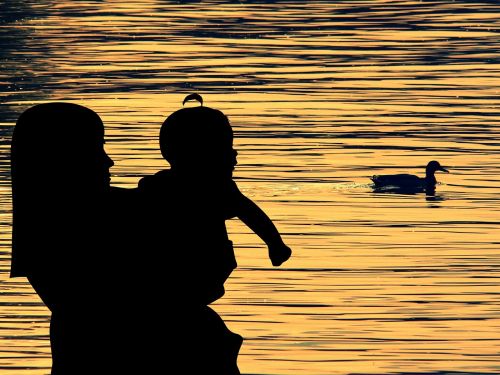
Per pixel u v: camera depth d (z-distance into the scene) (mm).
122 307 18859
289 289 51812
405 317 47719
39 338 44750
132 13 164250
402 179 73125
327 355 42906
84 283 18812
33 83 109062
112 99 101125
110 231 18844
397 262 56594
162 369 18938
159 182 19188
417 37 141375
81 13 164625
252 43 135125
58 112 18844
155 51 129125
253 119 92750
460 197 71688
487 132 89500
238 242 60812
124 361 18906
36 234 18828
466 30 147500
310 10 168000
